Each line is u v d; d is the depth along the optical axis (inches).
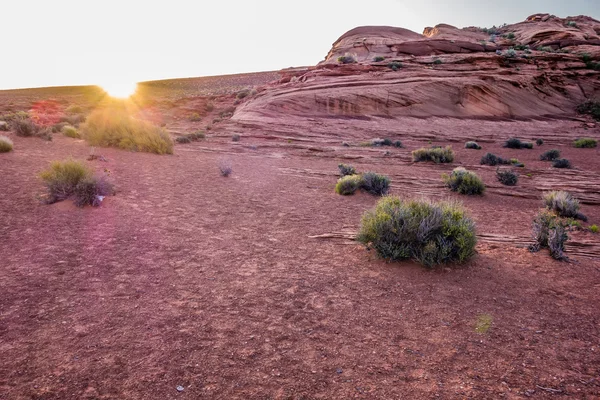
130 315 157.8
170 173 522.6
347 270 222.7
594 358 136.6
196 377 119.3
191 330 148.7
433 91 1692.9
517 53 2265.0
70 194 328.5
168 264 219.3
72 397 107.0
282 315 165.5
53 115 1496.1
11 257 210.8
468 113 1678.2
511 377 123.6
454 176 524.7
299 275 213.0
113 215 307.3
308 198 437.7
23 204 311.4
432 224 235.8
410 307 176.9
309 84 1758.1
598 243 295.6
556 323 164.2
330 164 755.4
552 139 1261.1
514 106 1774.1
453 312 172.6
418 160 813.2
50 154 574.6
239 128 1328.7
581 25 3223.4
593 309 179.0
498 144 1165.7
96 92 3373.5
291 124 1379.2
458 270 222.7
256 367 126.4
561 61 2186.3
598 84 2011.6
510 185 563.8
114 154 639.8
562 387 118.6
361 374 124.3
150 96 3016.7
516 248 272.1
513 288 200.8
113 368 121.6
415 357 135.6
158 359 128.0
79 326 146.4
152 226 289.3
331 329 154.7
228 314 164.1
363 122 1470.2
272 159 790.5
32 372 117.1
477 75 1846.7
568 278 217.6
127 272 203.5
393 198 278.2
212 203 381.4
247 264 227.6
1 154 528.7
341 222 337.4
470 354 138.2
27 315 151.9
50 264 205.3
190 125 1550.2
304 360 131.7
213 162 674.2
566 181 597.9
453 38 2930.6
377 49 2647.6
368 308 174.9
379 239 240.2
